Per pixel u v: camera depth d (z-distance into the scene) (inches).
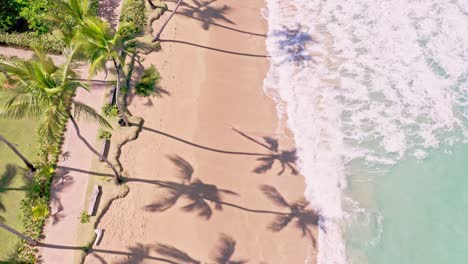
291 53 1320.1
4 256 876.6
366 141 1157.1
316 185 1069.8
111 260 908.6
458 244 1023.0
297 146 1132.5
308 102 1218.6
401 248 1004.6
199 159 1074.1
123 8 1312.7
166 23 1264.8
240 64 1275.8
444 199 1083.3
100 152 1039.6
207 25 1344.7
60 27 1068.5
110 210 968.9
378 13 1435.8
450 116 1211.2
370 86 1261.1
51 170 990.4
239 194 1032.2
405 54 1333.7
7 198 947.3
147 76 1193.4
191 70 1237.7
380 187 1086.4
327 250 978.7
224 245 959.0
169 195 1007.6
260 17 1400.1
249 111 1182.9
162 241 947.3
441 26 1400.1
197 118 1144.8
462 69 1300.4
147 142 1082.7
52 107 737.0
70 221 938.1
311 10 1435.8
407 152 1146.0
